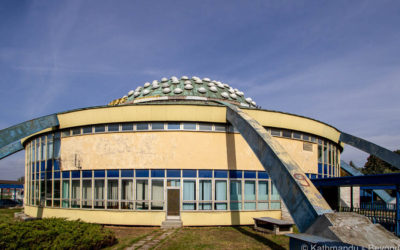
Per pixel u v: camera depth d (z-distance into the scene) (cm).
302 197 946
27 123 1800
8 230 1121
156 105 1778
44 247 1030
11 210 3134
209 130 1819
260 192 1869
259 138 1284
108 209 1777
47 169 2070
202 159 1783
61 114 1952
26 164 2466
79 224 1302
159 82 2845
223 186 1795
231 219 1759
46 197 2045
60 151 1995
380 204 2797
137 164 1778
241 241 1320
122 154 1806
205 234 1485
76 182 1900
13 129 1736
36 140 2241
